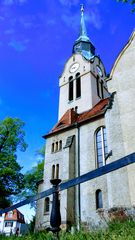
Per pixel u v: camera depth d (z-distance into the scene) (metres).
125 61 23.23
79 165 25.86
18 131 32.50
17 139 31.80
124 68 22.97
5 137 31.97
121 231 4.55
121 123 20.72
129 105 20.95
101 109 28.58
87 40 49.00
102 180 22.94
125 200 17.12
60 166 27.47
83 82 39.09
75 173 25.64
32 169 39.00
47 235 4.05
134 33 23.73
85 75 39.72
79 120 30.41
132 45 23.50
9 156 30.23
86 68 40.44
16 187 29.81
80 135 27.81
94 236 3.98
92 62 41.38
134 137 19.28
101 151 25.12
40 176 38.03
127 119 20.48
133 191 17.03
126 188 17.52
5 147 31.31
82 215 22.41
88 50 47.16
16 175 30.02
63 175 25.36
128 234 4.12
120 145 19.80
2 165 29.36
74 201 23.89
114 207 16.23
